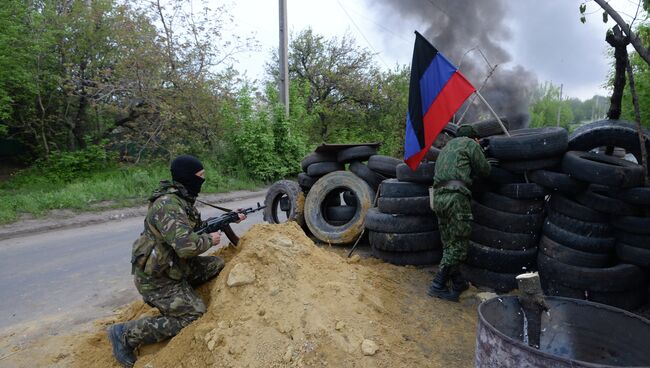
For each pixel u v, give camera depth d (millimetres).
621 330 2535
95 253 7699
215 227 4133
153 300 3568
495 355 2184
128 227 10172
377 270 5168
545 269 4523
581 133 5027
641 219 4125
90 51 16656
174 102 17312
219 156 19250
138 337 3543
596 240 4312
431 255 5504
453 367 3303
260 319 3381
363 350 3236
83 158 16047
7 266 6918
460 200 4426
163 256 3523
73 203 12125
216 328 3320
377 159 6750
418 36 5199
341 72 28922
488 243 4852
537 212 4801
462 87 4984
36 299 5430
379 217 5559
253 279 3674
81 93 16344
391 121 28141
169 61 17078
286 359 3115
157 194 3621
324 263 4258
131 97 16875
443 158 4648
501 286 4816
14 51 14578
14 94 15406
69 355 3865
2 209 10914
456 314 4234
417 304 4348
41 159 16141
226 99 18828
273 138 19781
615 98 4801
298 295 3592
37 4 15812
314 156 7695
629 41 3963
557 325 2730
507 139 4730
